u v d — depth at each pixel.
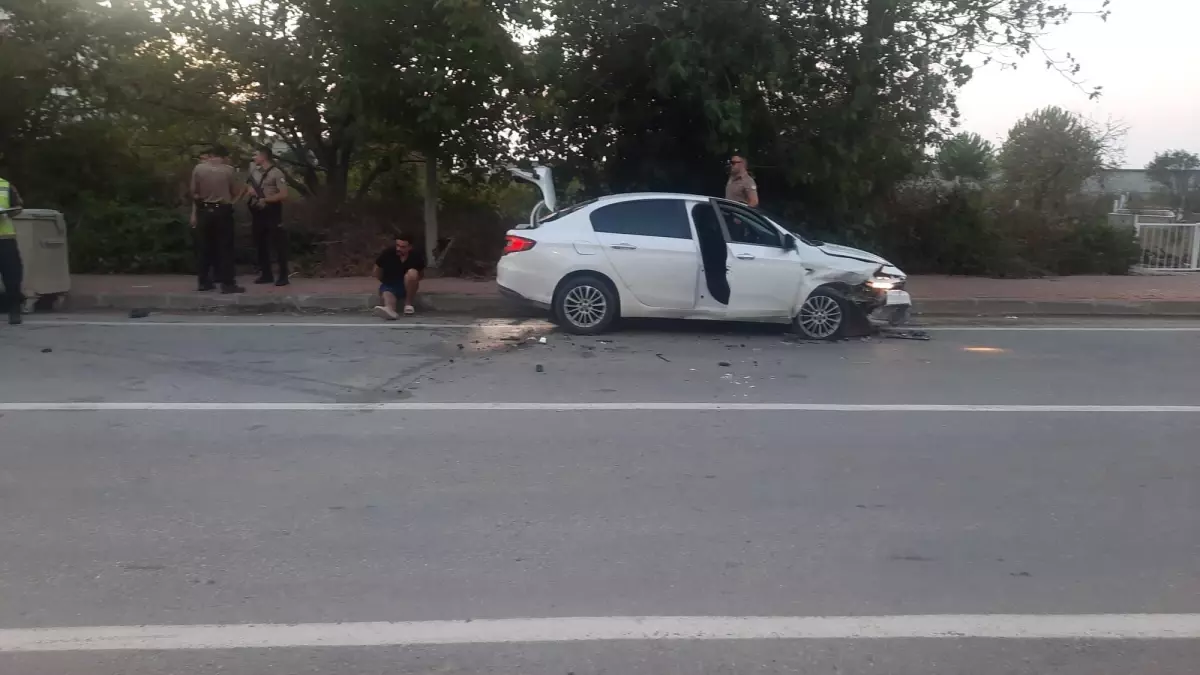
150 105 15.85
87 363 9.11
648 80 15.45
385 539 5.05
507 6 13.95
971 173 19.80
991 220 18.45
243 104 15.97
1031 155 25.66
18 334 10.53
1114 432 7.32
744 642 4.06
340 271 15.39
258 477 5.96
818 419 7.57
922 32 15.37
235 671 3.77
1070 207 20.11
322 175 18.02
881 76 15.25
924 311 13.73
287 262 14.16
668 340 11.01
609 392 8.37
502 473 6.12
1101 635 4.17
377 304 12.91
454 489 5.81
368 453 6.48
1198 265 18.97
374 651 3.94
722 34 14.67
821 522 5.39
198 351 9.78
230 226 12.86
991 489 5.98
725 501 5.70
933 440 7.03
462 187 17.19
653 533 5.20
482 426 7.19
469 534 5.14
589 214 11.30
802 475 6.19
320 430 7.00
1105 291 15.13
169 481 5.86
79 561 4.73
